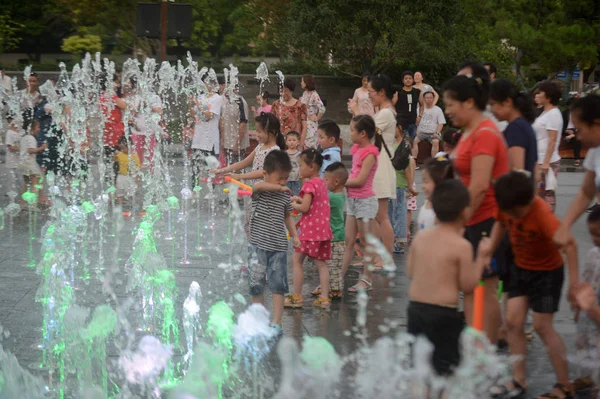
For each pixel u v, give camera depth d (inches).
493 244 194.1
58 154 505.0
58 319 250.4
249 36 1338.6
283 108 460.4
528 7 1198.3
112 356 216.2
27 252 352.8
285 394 186.9
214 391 190.9
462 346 175.9
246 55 1496.1
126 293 285.3
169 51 1337.4
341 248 289.0
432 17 1127.6
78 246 367.6
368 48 1160.2
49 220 436.1
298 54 1243.8
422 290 173.3
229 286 297.7
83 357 215.3
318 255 274.1
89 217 448.5
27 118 523.2
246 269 324.2
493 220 201.0
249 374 202.1
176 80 863.7
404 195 367.6
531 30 1155.9
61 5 1298.0
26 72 558.9
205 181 599.5
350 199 297.4
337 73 1301.7
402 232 368.5
